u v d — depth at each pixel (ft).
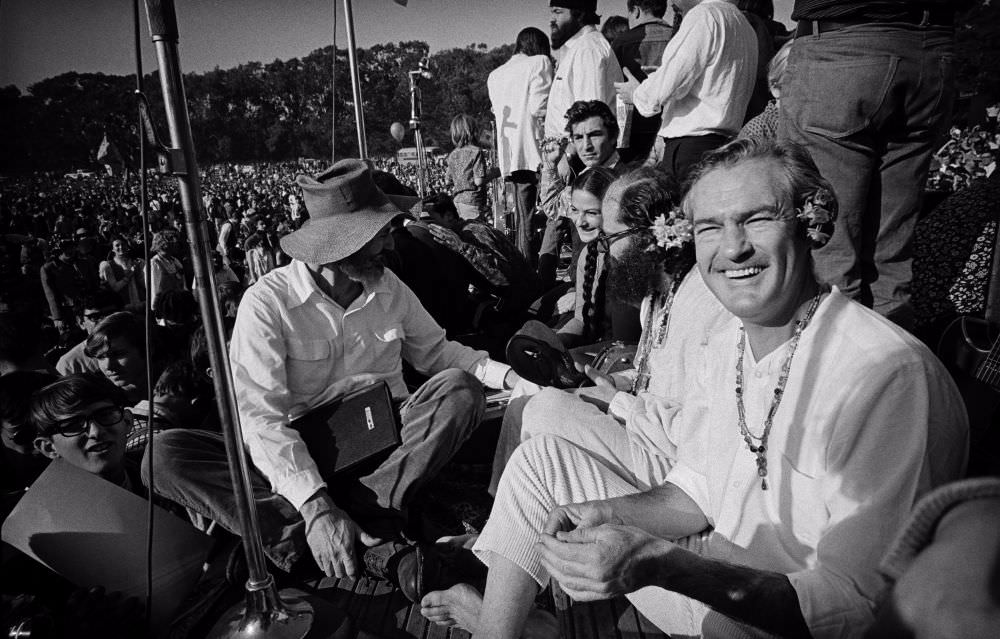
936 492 2.02
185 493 8.13
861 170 8.70
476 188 28.86
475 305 14.19
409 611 7.77
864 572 4.56
